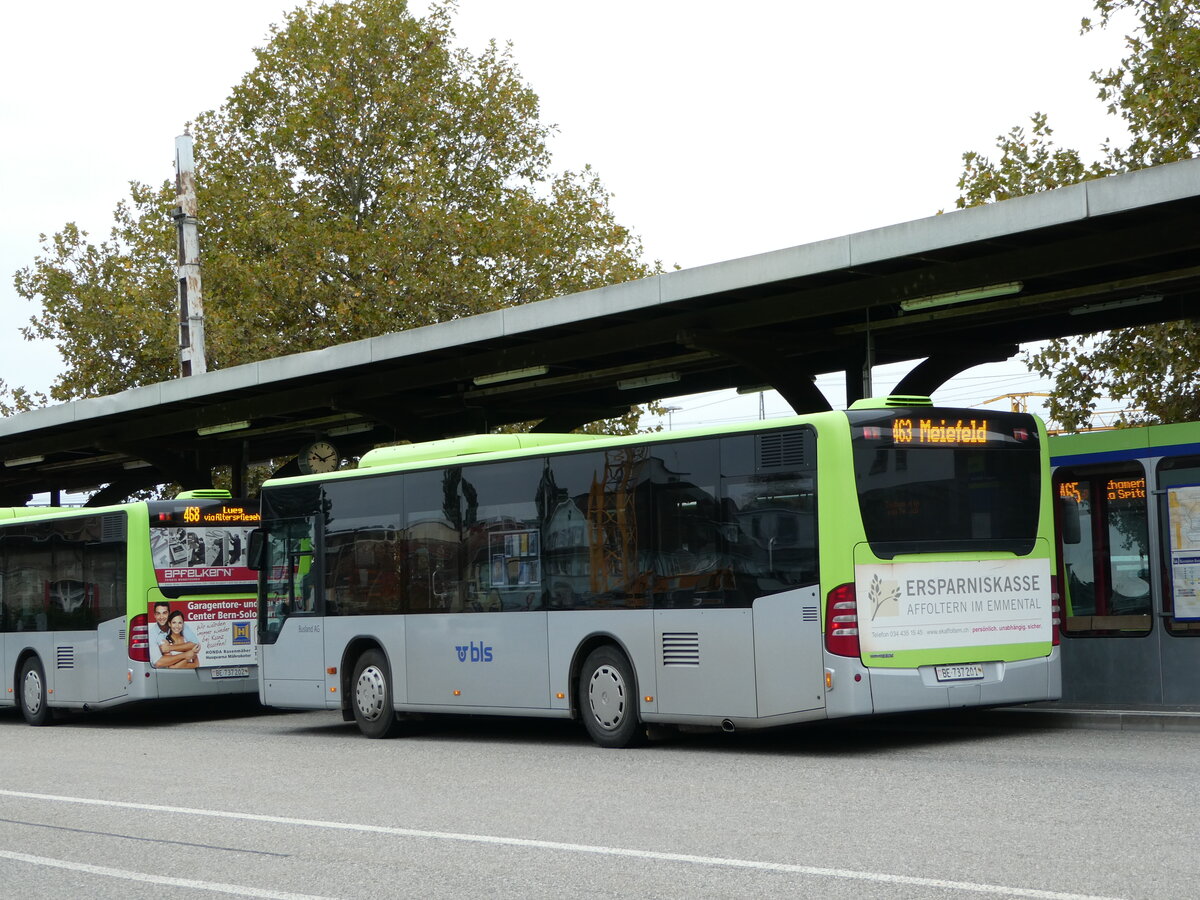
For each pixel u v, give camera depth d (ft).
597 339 63.98
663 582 44.39
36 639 70.49
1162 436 47.01
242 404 82.74
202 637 65.51
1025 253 49.01
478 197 142.10
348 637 55.36
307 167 141.79
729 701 42.37
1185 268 50.67
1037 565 43.45
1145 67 79.51
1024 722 47.03
